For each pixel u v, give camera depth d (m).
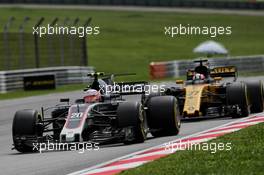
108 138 43.78
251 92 61.12
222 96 59.75
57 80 129.25
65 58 158.88
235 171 30.98
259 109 61.41
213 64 151.62
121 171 32.66
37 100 99.31
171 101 48.28
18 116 45.38
